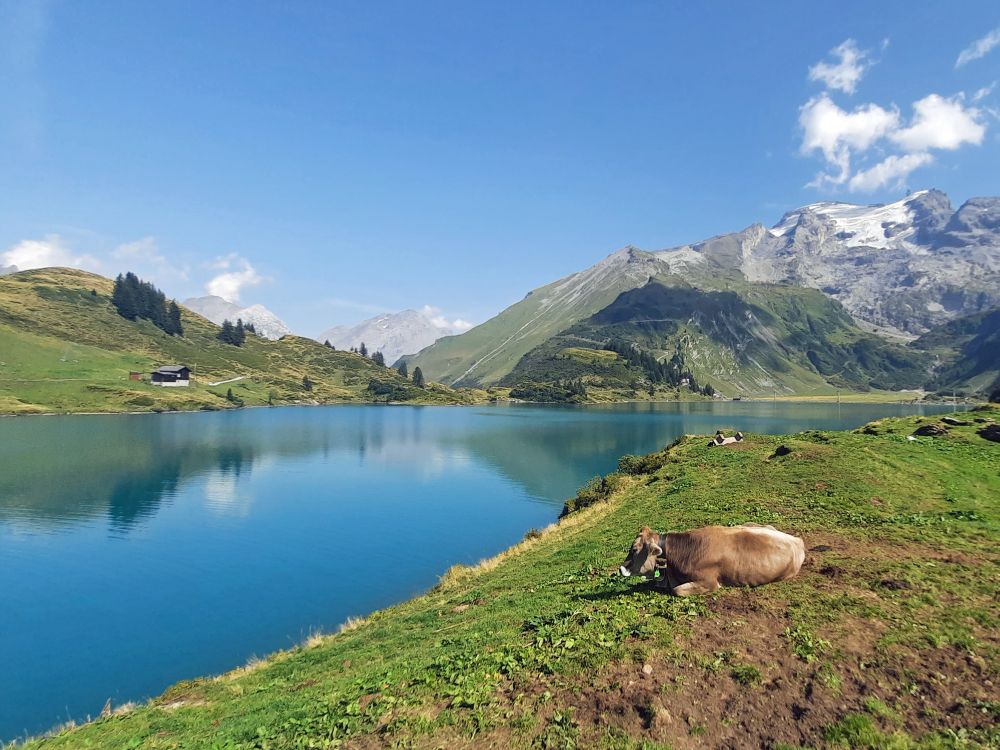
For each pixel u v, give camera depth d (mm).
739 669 10930
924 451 38219
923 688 9867
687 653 11734
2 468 99875
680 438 66062
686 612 13656
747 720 9727
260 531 66812
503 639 15477
